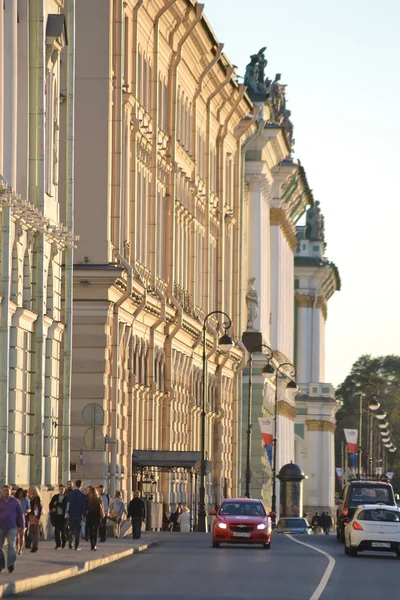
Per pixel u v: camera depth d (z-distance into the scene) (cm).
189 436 14838
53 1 9519
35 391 9056
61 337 9862
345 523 11675
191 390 14962
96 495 8169
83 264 10862
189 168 14850
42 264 9006
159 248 13250
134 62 11819
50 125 9300
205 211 15675
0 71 8294
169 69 13562
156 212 12781
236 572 7144
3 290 8206
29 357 8994
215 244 16688
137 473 12262
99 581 6247
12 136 8600
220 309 16588
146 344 12644
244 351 17700
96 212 10969
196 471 12975
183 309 14188
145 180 12550
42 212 8944
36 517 7706
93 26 11025
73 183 10281
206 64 14962
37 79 8931
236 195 17788
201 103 15450
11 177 8581
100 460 10875
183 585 6162
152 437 12862
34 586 5738
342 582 6650
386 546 9181
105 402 10956
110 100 11069
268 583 6431
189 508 14712
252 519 9975
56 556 7388
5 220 8181
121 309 11306
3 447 8300
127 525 11062
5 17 8538
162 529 13388
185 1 13062
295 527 16112
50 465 9406
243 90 16588
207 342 15538
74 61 10544
